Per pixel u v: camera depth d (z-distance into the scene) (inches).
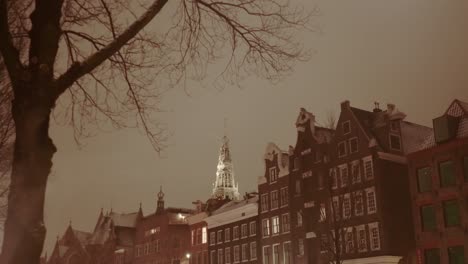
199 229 3093.0
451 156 1718.8
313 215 2178.9
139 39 316.2
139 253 3870.6
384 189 1918.1
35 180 204.2
